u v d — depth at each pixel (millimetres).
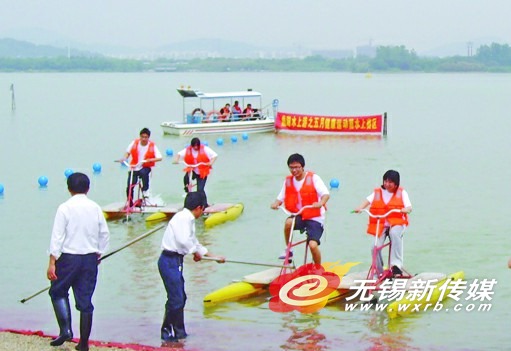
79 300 9508
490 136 41312
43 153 34406
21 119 54844
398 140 38969
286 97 91000
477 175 26578
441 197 22062
